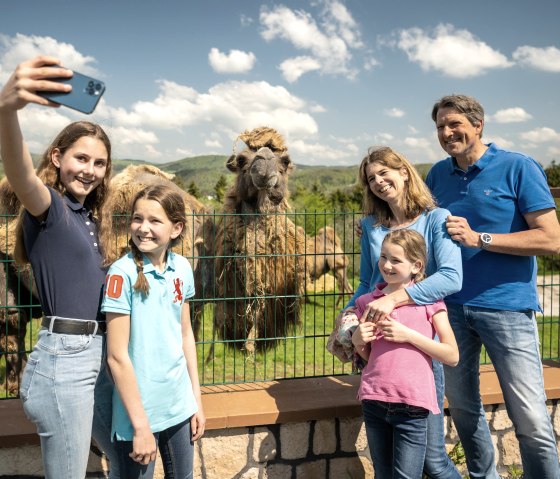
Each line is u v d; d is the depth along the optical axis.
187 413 2.79
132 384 2.57
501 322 3.54
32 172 2.37
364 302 3.35
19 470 3.47
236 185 5.83
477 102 3.66
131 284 2.62
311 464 3.99
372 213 3.63
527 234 3.41
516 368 3.53
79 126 2.66
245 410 3.81
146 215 2.65
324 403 3.97
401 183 3.39
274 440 3.89
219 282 5.47
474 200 3.67
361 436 4.10
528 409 3.49
